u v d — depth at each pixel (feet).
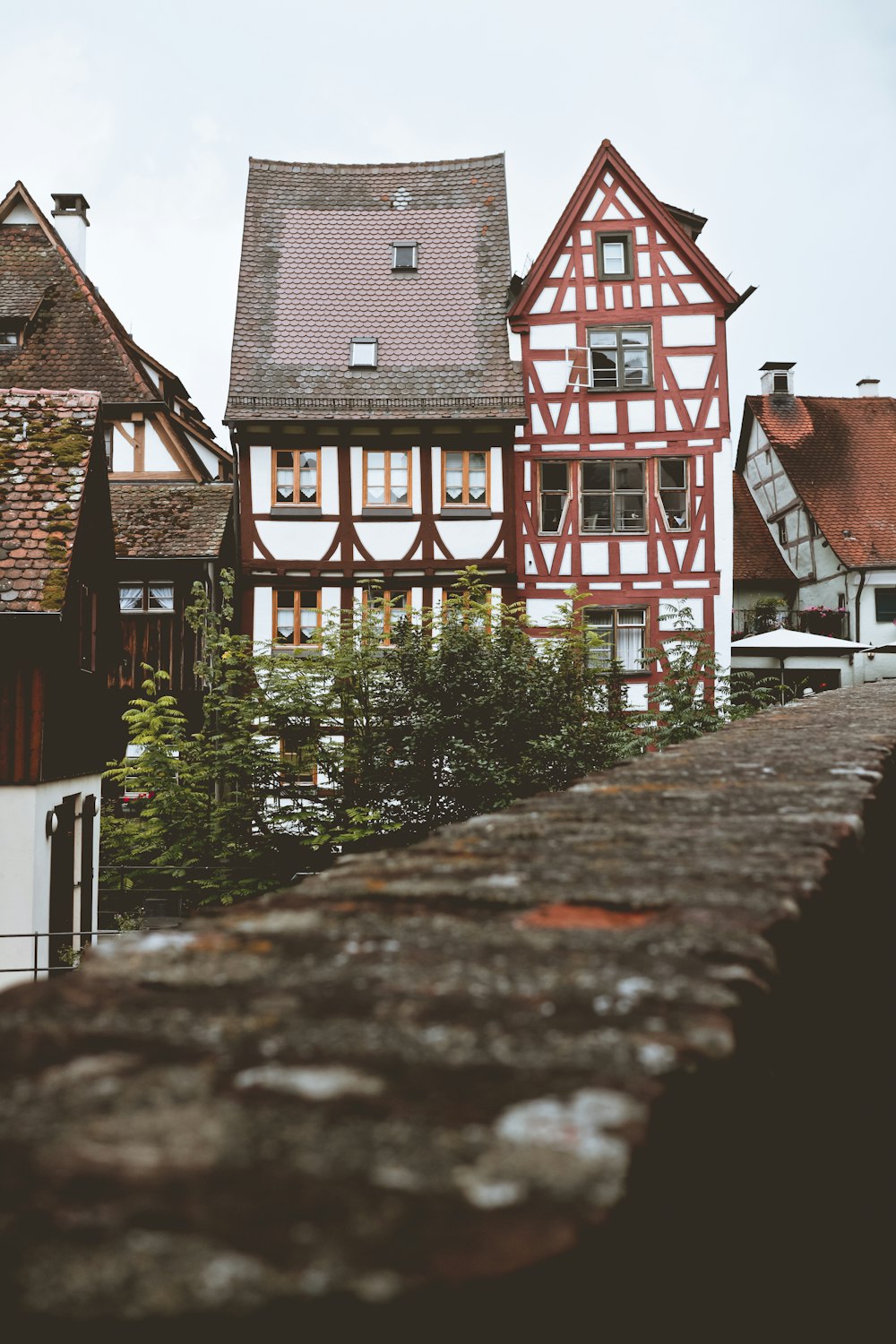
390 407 71.56
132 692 66.08
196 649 66.39
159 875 52.44
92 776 47.67
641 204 72.43
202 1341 1.74
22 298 77.56
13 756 38.37
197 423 94.27
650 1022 2.95
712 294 72.02
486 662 49.42
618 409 71.92
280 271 77.87
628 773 9.62
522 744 48.78
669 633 71.36
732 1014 3.09
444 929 3.99
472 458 70.90
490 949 3.70
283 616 70.13
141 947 3.73
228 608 53.26
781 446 109.29
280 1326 1.75
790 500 107.55
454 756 47.52
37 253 80.23
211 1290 1.77
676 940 3.83
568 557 71.51
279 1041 2.80
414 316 76.23
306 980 3.34
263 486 70.18
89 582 45.85
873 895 8.58
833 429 111.04
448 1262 1.83
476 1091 2.48
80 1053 2.72
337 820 48.24
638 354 72.23
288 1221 1.95
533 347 72.38
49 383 74.23
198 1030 2.88
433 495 70.28
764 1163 3.90
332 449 70.38
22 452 43.78
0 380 74.18
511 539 69.97
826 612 95.40
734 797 7.89
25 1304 1.78
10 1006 3.10
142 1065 2.64
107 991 3.24
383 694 49.70
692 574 71.36
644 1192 2.28
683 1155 2.66
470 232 80.12
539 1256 1.84
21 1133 2.28
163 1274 1.81
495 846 5.89
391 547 69.97
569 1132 2.27
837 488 104.88
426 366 73.87
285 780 49.21
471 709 48.70
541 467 71.82
